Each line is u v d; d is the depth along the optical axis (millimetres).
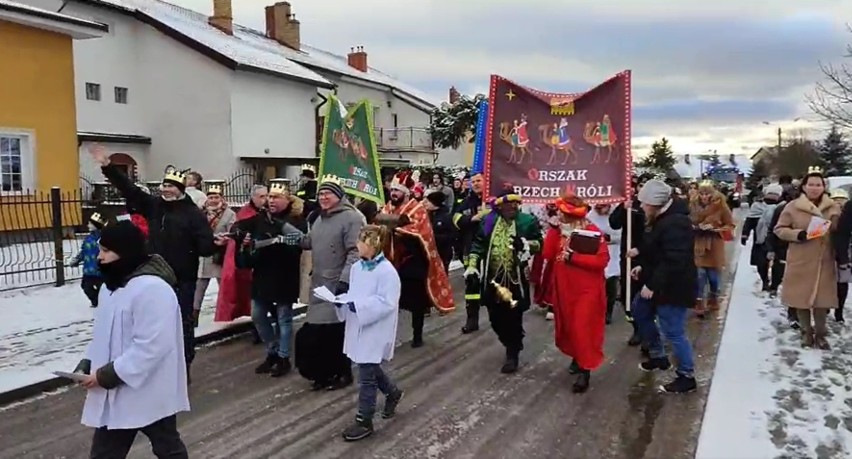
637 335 8359
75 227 18016
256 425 5738
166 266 3814
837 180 20406
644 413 5988
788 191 11898
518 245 7043
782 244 11320
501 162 8703
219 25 34000
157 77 27016
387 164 35562
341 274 6258
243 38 34906
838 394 6199
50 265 13867
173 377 3721
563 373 7238
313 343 6500
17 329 8922
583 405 6215
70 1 24094
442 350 8266
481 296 7188
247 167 27016
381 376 5727
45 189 18172
